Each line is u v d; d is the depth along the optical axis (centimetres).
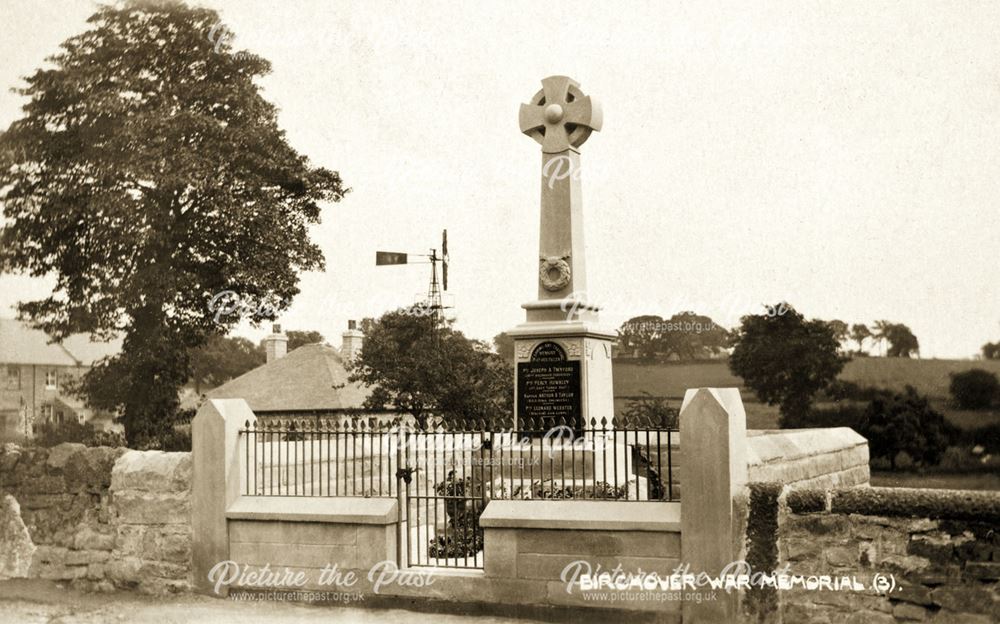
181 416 2811
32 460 1354
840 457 1747
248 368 4409
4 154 2673
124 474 1292
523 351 1516
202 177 2675
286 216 2950
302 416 3756
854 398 4409
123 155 2662
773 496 1008
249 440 1274
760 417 4472
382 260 3117
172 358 2752
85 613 1154
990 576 923
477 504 1365
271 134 2859
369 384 3212
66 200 2658
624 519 1045
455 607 1112
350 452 1553
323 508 1180
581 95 1562
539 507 1090
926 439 4234
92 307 2723
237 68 2831
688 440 1023
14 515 1344
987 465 4128
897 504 962
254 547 1212
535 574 1080
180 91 2770
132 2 2712
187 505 1253
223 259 2808
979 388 4253
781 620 994
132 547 1280
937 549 946
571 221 1541
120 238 2683
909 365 4381
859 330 4425
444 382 3062
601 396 1536
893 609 961
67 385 2705
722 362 4356
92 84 2677
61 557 1316
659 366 4162
